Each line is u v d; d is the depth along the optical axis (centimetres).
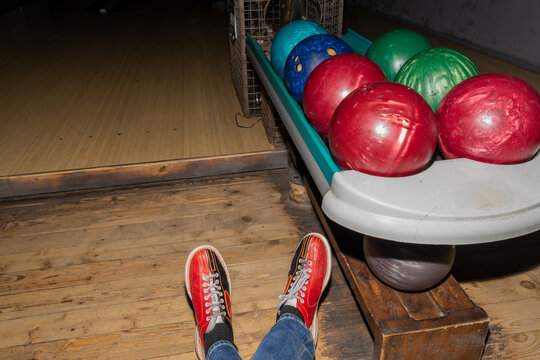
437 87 107
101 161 208
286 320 112
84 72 362
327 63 111
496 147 86
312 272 123
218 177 208
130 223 173
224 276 129
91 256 155
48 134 241
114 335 124
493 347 117
